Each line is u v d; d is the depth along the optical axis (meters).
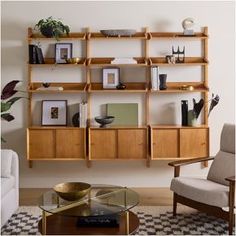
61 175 4.95
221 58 4.85
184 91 4.70
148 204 4.23
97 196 3.26
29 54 4.68
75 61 4.68
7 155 3.77
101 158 4.64
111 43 4.83
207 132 4.64
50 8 4.80
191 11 4.80
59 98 4.90
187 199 3.67
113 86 4.81
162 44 4.82
